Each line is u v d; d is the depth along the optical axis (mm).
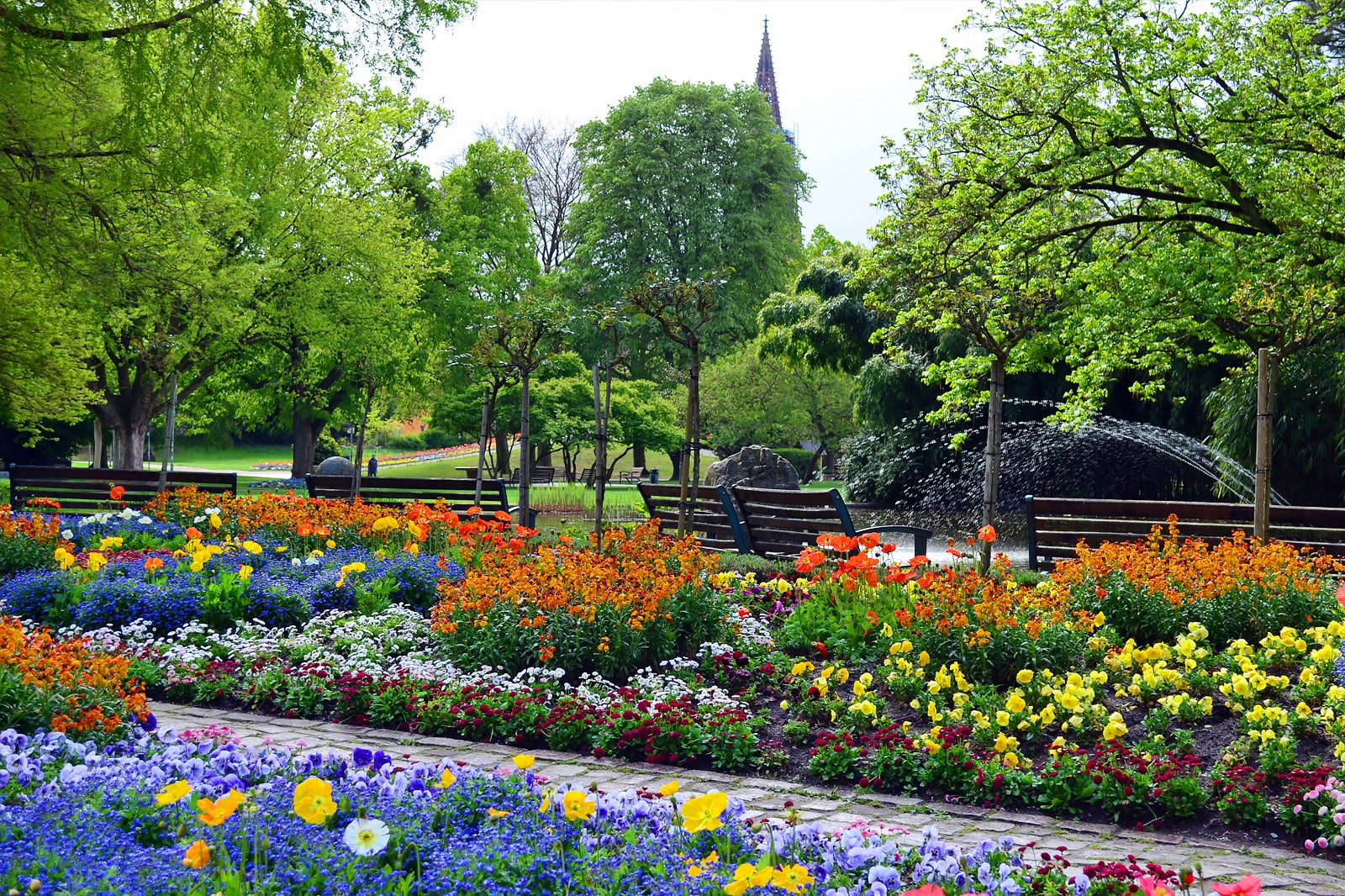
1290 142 13688
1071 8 13711
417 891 2889
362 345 30312
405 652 7441
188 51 10008
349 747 5387
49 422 40000
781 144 46656
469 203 42688
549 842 3234
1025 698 5645
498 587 6918
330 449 54688
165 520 12570
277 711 6211
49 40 10453
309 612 8180
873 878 3033
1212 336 14891
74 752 4023
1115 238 16156
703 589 7320
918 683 6047
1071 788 4633
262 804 3428
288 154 26969
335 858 2971
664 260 44438
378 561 9336
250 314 26250
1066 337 14719
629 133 45719
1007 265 14000
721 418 40062
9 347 19000
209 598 7824
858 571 8070
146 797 3402
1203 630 6297
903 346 24703
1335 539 8961
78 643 4988
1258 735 4949
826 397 39531
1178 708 5395
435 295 38969
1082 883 3195
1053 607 6883
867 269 14602
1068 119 14141
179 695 6445
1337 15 14711
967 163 14070
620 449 43844
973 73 14203
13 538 9844
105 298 15836
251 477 39344
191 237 20688
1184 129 14055
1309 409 15305
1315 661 5859
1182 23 13922
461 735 5734
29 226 13211
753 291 45594
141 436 28469
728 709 5941
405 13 10219
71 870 2781
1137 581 7203
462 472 41719
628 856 3162
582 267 45344
